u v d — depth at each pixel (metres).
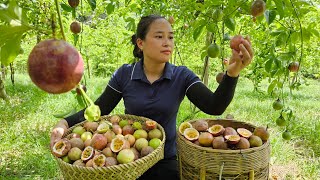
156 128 2.31
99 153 2.04
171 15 3.43
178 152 2.28
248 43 1.56
